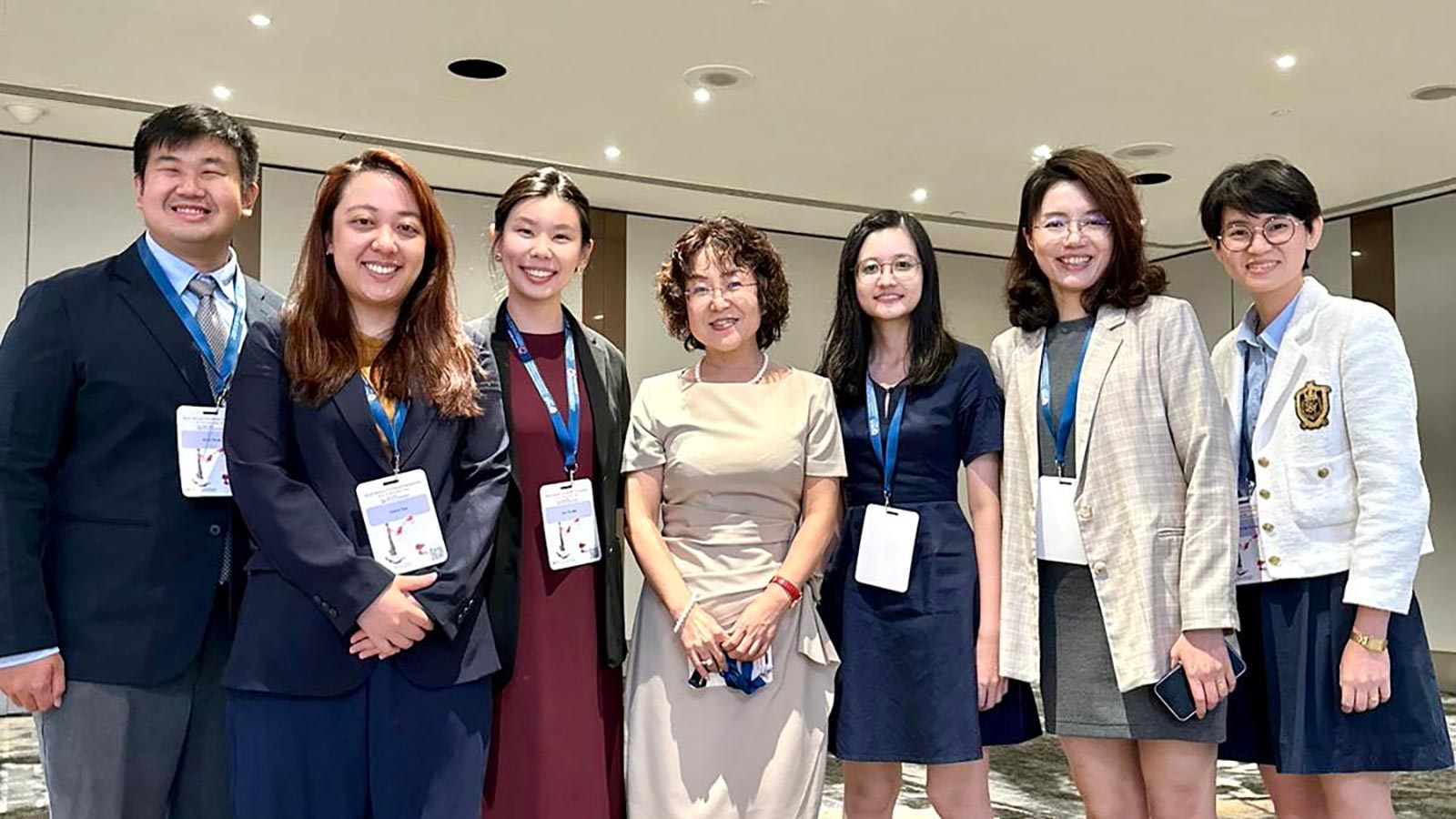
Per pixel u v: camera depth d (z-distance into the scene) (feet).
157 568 8.27
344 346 7.94
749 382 9.61
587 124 23.34
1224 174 9.59
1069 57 19.92
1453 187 28.71
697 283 9.43
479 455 8.30
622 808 9.20
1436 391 29.48
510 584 8.58
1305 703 8.74
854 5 17.74
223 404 8.53
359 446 7.79
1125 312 9.16
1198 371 8.79
